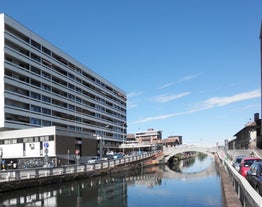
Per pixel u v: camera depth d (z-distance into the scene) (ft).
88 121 383.65
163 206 85.97
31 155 232.53
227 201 42.34
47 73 295.69
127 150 496.64
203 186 130.82
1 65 237.66
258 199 23.62
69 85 337.52
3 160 225.97
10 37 246.27
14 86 249.55
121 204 90.02
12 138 243.19
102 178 173.99
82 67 371.76
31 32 274.16
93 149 282.15
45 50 294.87
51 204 89.35
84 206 86.63
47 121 290.35
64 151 233.96
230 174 79.82
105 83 444.96
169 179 165.89
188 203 90.02
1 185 102.83
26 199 98.22
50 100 297.94
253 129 288.51
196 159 543.39
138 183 147.13
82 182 150.30
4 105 236.43
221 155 247.09
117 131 483.92
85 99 373.40
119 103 503.20
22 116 256.93
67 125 327.06
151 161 304.30
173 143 577.84
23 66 264.52
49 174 133.90
